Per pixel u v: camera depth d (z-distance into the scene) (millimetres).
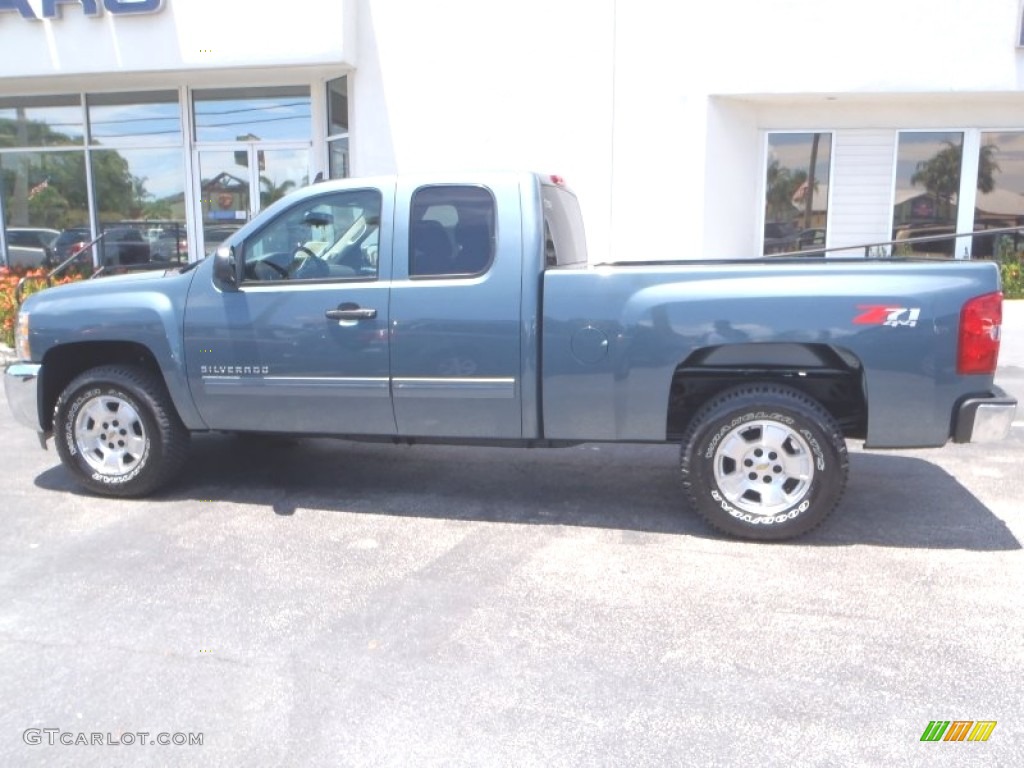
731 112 11945
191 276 5562
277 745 3197
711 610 4207
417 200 5203
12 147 14430
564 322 5012
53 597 4387
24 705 3459
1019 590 4398
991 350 4719
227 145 13812
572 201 6238
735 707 3400
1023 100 11891
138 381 5711
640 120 11812
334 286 5289
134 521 5473
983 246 12508
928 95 11617
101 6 12203
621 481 6289
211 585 4520
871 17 11250
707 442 4988
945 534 5176
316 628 4055
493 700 3465
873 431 4863
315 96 13320
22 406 5902
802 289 4785
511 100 12023
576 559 4840
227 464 6727
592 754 3123
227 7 11984
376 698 3484
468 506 5750
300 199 5395
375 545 5066
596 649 3846
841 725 3275
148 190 14203
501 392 5145
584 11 11688
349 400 5359
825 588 4441
